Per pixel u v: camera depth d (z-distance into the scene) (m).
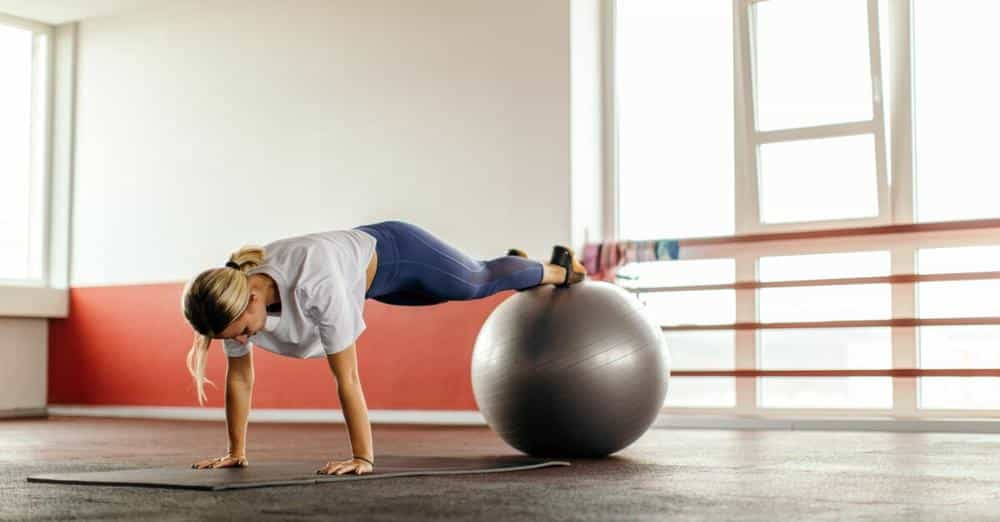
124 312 7.92
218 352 7.50
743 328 6.24
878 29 6.00
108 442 5.16
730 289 6.35
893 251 5.99
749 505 2.54
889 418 5.89
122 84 8.05
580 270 3.99
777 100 6.34
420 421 6.75
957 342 5.83
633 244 6.54
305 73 7.32
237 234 7.51
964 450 4.35
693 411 6.42
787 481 3.12
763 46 6.39
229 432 3.38
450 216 6.75
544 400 3.71
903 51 6.06
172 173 7.80
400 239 3.34
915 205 6.01
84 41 8.20
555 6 6.50
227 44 7.64
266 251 2.96
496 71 6.66
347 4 7.20
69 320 8.14
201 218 7.66
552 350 3.71
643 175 6.77
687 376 6.44
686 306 6.50
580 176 6.51
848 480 3.13
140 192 7.93
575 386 3.68
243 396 3.37
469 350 6.62
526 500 2.61
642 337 3.82
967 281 5.77
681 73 6.69
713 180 6.57
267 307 2.95
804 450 4.38
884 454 4.15
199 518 2.29
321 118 7.24
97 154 8.12
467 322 6.65
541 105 6.50
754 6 6.41
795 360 6.22
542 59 6.52
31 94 8.20
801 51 6.27
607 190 6.79
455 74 6.79
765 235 6.27
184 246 7.72
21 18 8.14
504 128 6.61
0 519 2.33
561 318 3.77
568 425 3.73
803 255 6.25
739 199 6.41
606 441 3.80
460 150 6.74
